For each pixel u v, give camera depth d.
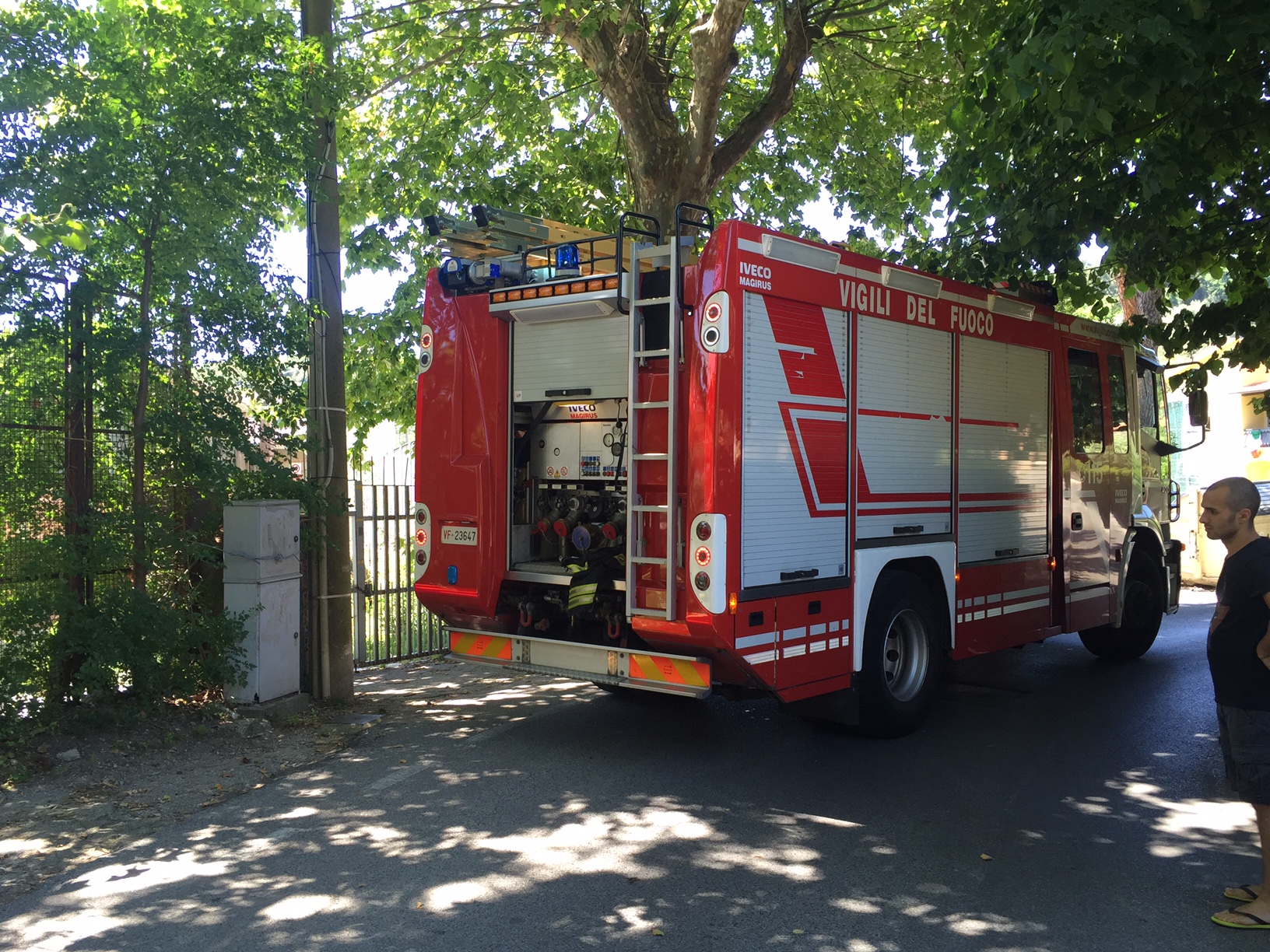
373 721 7.32
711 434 5.63
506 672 9.17
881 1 12.64
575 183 14.56
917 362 7.08
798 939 3.94
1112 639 9.77
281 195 7.39
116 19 6.80
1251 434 20.78
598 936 3.94
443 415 7.19
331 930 3.97
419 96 13.83
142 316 6.83
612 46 11.57
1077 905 4.28
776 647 5.95
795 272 6.09
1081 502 8.91
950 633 7.32
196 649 7.07
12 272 6.17
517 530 7.02
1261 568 4.06
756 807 5.48
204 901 4.23
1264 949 3.88
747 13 13.81
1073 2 6.33
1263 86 7.35
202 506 7.47
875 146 15.03
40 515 6.39
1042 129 8.06
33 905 4.20
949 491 7.38
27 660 6.21
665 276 6.10
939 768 6.25
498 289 6.90
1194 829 5.19
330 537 7.73
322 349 7.71
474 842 4.94
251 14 7.14
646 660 6.22
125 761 6.07
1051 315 8.63
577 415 6.88
